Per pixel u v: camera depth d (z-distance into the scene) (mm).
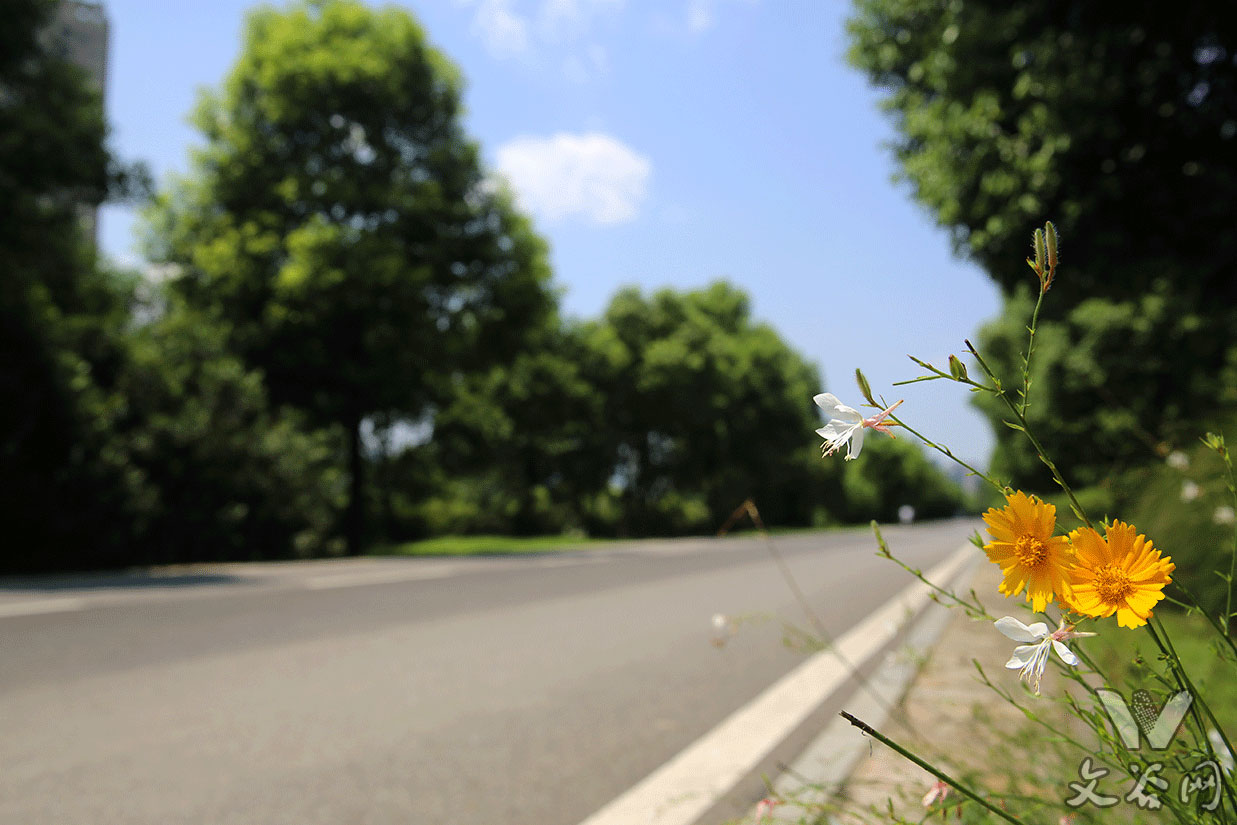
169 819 3002
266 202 24234
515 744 3939
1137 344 17844
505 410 39562
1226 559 3678
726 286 63625
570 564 15602
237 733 4086
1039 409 19344
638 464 51469
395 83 24688
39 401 14227
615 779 3443
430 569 13688
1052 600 877
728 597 10203
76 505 14430
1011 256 7910
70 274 17531
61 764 3598
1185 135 7086
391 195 24156
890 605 9266
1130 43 6832
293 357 22969
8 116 15602
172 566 15938
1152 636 959
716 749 3779
